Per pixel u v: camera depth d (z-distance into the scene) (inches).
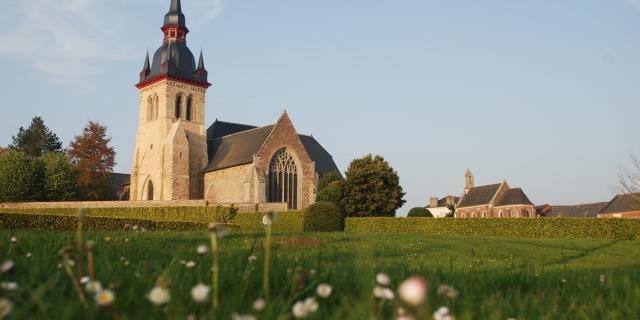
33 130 4308.6
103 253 278.5
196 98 2878.9
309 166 2630.4
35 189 2640.3
